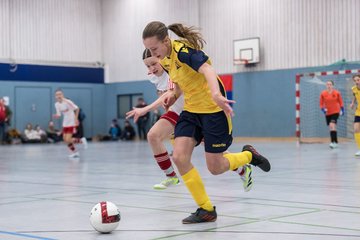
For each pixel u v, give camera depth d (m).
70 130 15.60
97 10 31.59
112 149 20.00
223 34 26.61
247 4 25.67
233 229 4.68
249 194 6.98
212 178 8.99
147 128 29.84
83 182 8.81
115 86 31.52
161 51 4.81
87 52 31.20
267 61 25.16
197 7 27.45
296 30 24.12
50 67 29.72
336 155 14.49
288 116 24.58
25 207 6.13
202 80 4.88
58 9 29.94
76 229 4.78
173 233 4.55
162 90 7.04
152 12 29.38
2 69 28.02
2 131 27.34
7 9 28.12
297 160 12.85
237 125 26.45
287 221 5.01
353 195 6.79
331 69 23.00
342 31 22.73
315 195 6.82
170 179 7.57
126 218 5.30
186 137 4.97
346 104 22.56
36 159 14.97
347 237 4.28
